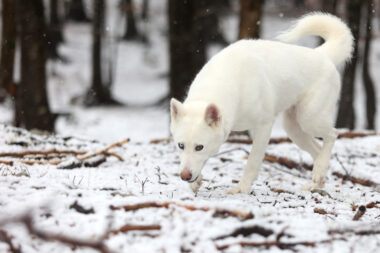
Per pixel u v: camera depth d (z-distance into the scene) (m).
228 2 33.97
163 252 3.02
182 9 14.34
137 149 7.50
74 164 5.64
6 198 3.83
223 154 7.62
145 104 25.33
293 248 3.27
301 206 4.62
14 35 14.44
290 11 34.59
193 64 14.64
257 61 5.29
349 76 14.66
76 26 39.00
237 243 3.20
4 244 3.09
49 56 30.17
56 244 3.14
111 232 3.24
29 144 6.61
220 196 5.04
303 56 5.77
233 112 5.03
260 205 4.42
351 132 9.17
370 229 3.60
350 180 6.46
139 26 39.25
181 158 4.73
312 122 5.89
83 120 20.31
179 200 3.89
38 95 11.41
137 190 4.63
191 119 4.68
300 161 6.93
